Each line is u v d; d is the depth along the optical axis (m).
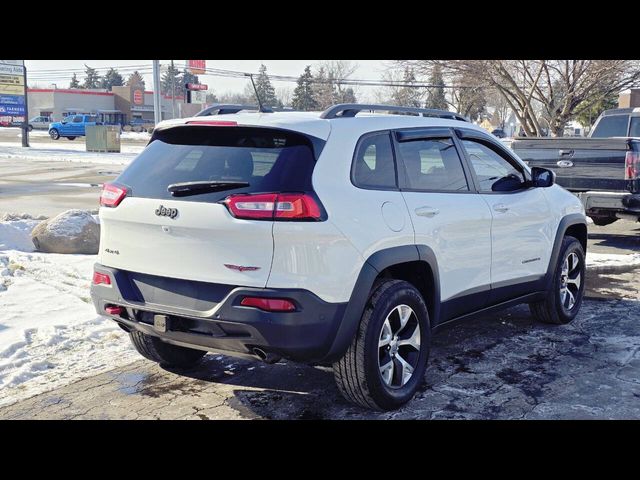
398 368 4.45
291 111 4.84
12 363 5.22
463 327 6.39
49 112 87.69
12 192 17.78
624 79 20.31
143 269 4.20
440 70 20.59
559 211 6.23
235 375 5.09
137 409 4.46
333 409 4.46
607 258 9.41
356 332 4.15
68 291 7.28
